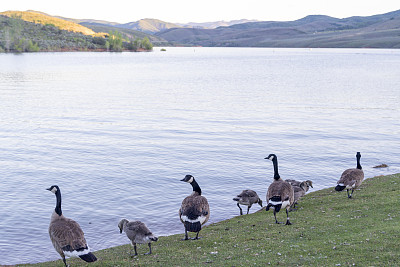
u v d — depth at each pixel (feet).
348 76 485.56
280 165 118.73
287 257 43.55
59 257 61.36
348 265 39.99
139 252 52.90
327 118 208.13
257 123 193.57
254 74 530.27
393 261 39.93
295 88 360.69
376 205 62.34
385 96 299.17
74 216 79.15
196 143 150.20
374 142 150.82
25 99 282.36
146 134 167.22
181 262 45.34
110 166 117.91
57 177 106.63
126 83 410.93
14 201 88.07
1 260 60.29
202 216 48.44
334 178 104.83
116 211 81.87
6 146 143.23
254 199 70.64
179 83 410.72
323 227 53.88
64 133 168.45
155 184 100.73
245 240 51.88
